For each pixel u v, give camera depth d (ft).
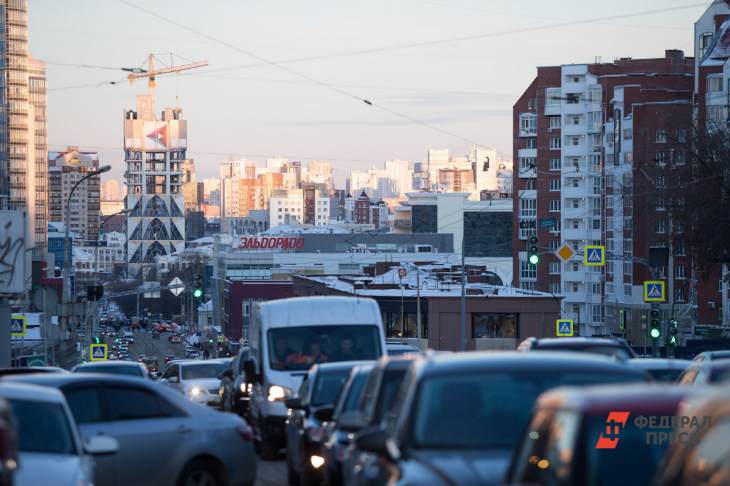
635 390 60.90
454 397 82.69
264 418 210.38
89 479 97.86
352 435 126.41
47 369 185.68
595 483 57.06
